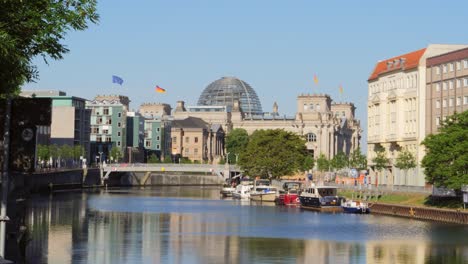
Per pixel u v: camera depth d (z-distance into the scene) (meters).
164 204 194.25
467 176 137.00
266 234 119.88
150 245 103.69
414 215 153.25
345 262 92.06
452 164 140.12
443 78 194.50
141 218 146.50
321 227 132.12
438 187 146.50
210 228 128.62
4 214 57.16
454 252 101.00
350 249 102.94
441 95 195.38
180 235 116.62
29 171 54.84
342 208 174.38
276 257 94.81
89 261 88.06
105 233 117.12
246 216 156.38
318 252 99.75
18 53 49.84
